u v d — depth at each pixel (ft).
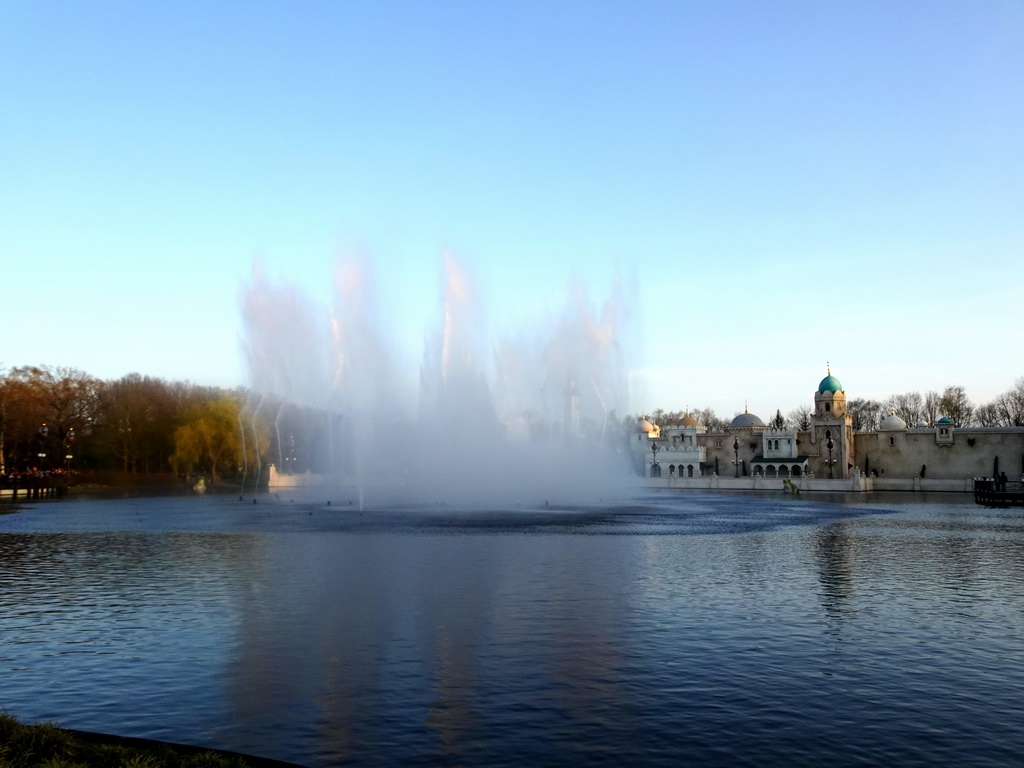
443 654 76.28
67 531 191.72
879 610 96.84
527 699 64.13
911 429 533.96
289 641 81.10
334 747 54.75
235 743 55.47
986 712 61.77
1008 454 504.43
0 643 80.84
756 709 62.13
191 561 136.87
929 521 227.20
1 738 52.21
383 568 127.54
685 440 588.91
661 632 85.15
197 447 437.17
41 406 453.17
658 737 56.65
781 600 102.68
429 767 51.67
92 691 66.23
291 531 186.29
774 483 438.40
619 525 200.34
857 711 61.87
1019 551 153.79
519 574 121.60
